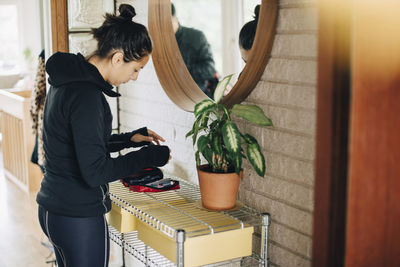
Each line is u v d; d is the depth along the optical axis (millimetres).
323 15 1312
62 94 1732
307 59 1626
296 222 1741
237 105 1746
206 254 1701
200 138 1741
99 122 1739
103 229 1901
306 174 1680
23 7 7883
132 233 2654
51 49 2820
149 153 1880
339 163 1327
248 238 1780
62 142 1768
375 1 1236
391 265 1383
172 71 2395
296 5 1645
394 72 1290
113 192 2145
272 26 1720
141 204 1971
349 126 1281
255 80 1827
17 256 3312
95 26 2834
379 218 1342
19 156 5066
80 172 1786
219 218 1801
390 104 1300
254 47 1797
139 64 1868
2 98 5262
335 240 1367
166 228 1719
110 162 1774
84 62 1763
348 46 1271
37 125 4125
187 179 2355
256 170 1694
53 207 1798
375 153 1305
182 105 2311
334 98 1309
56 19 2727
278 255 1842
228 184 1789
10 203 4500
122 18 1812
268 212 1869
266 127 1833
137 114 2752
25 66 7617
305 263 1717
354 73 1246
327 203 1367
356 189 1299
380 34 1257
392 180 1337
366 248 1341
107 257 1955
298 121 1689
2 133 5477
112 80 1861
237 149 1632
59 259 2029
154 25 2369
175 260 1712
